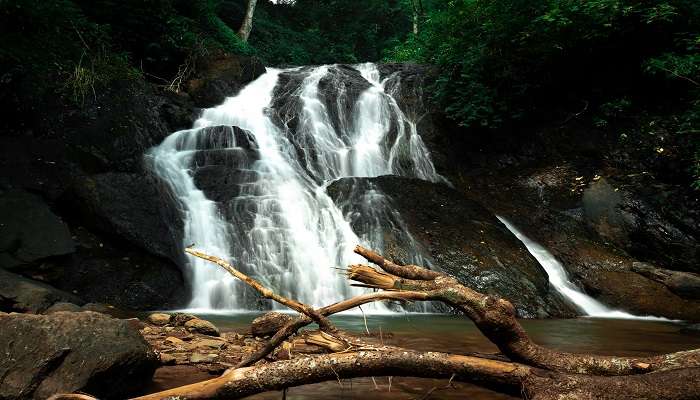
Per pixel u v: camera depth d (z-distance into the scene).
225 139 10.88
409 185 10.56
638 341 5.36
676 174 11.16
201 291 7.71
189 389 2.25
